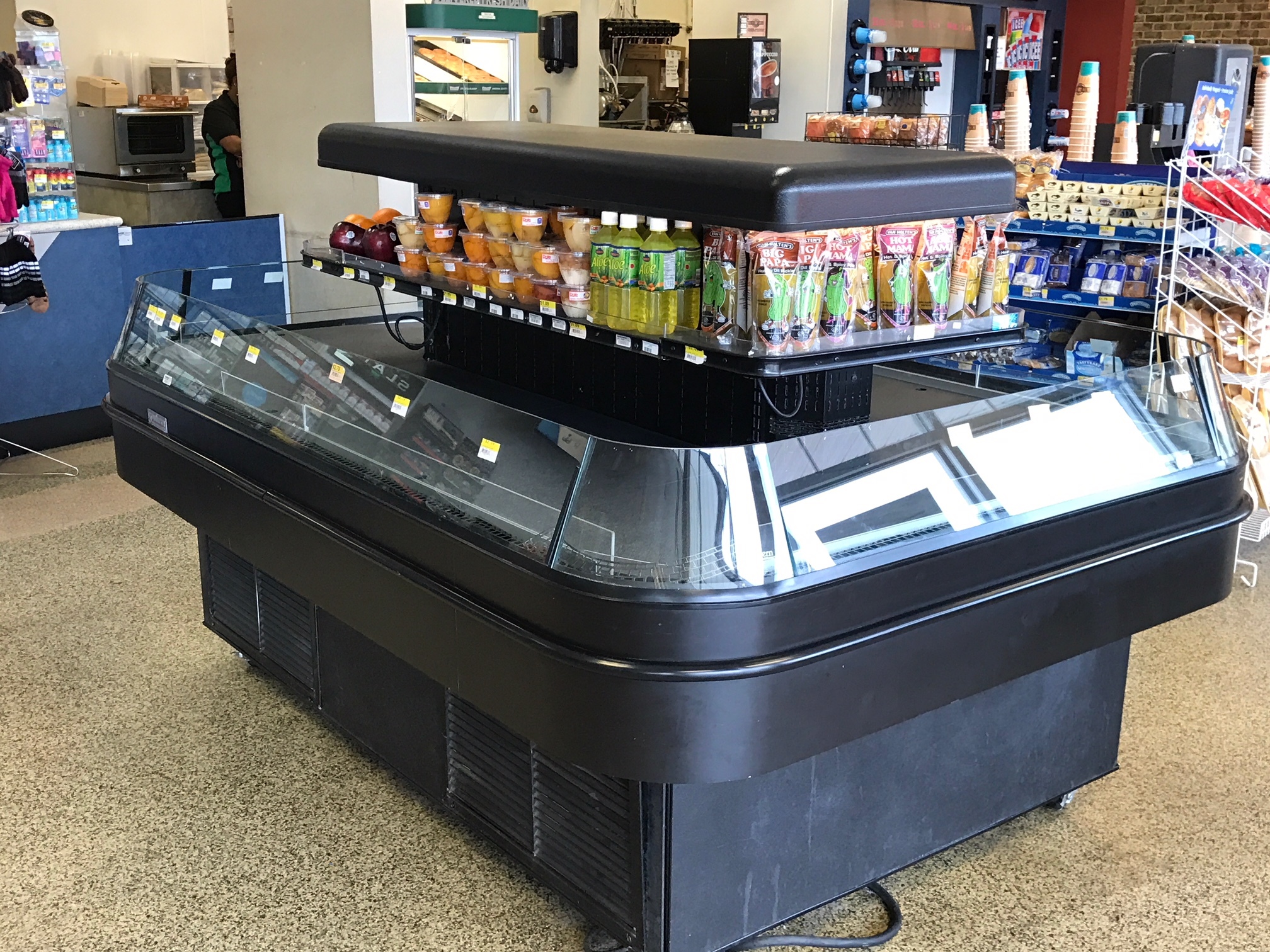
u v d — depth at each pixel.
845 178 2.13
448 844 2.90
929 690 2.32
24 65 5.60
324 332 3.78
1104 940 2.56
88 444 6.06
